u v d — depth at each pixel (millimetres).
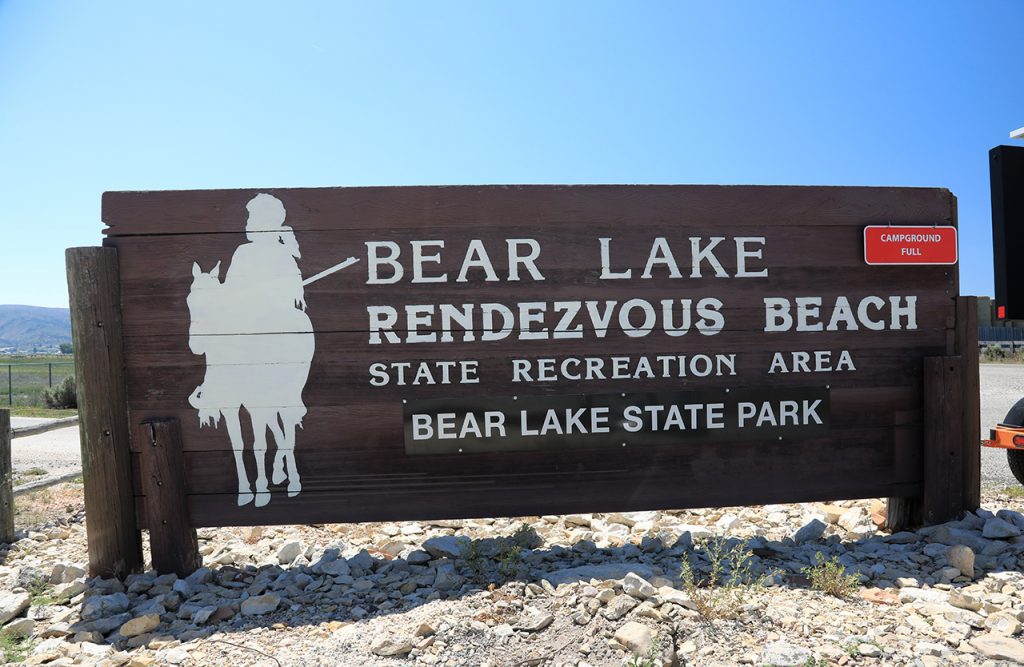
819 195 4613
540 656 2977
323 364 4363
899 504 4828
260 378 4328
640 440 4488
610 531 5086
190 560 4270
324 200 4367
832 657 2893
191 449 4305
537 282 4449
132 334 4273
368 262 4379
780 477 4582
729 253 4559
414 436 4379
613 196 4492
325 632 3363
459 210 4422
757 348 4566
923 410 4656
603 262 4480
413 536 5156
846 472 4629
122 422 4227
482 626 3215
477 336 4422
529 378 4441
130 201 4281
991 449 9039
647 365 4496
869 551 4348
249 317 4324
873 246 4602
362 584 3924
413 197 4406
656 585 3641
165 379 4285
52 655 3178
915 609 3402
